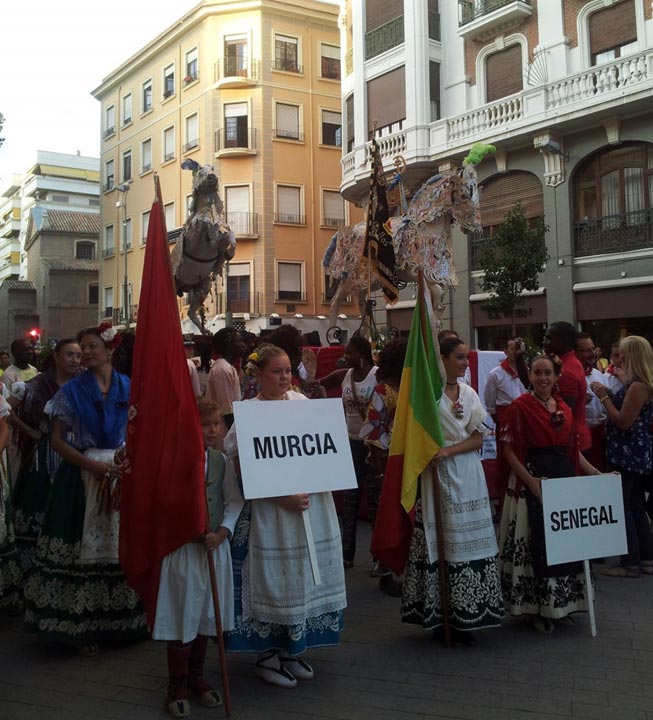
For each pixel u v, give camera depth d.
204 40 32.38
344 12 25.67
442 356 4.54
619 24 18.72
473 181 8.87
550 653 4.24
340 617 3.92
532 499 4.59
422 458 4.35
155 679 3.98
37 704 3.66
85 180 70.81
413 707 3.57
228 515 3.69
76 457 4.27
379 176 8.86
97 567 4.35
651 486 6.04
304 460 3.77
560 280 19.97
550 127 19.23
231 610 3.68
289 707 3.59
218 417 3.97
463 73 22.03
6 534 4.84
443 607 4.33
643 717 3.44
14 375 8.13
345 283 10.94
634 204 18.84
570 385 5.61
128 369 5.80
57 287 47.12
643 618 4.83
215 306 31.14
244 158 31.58
